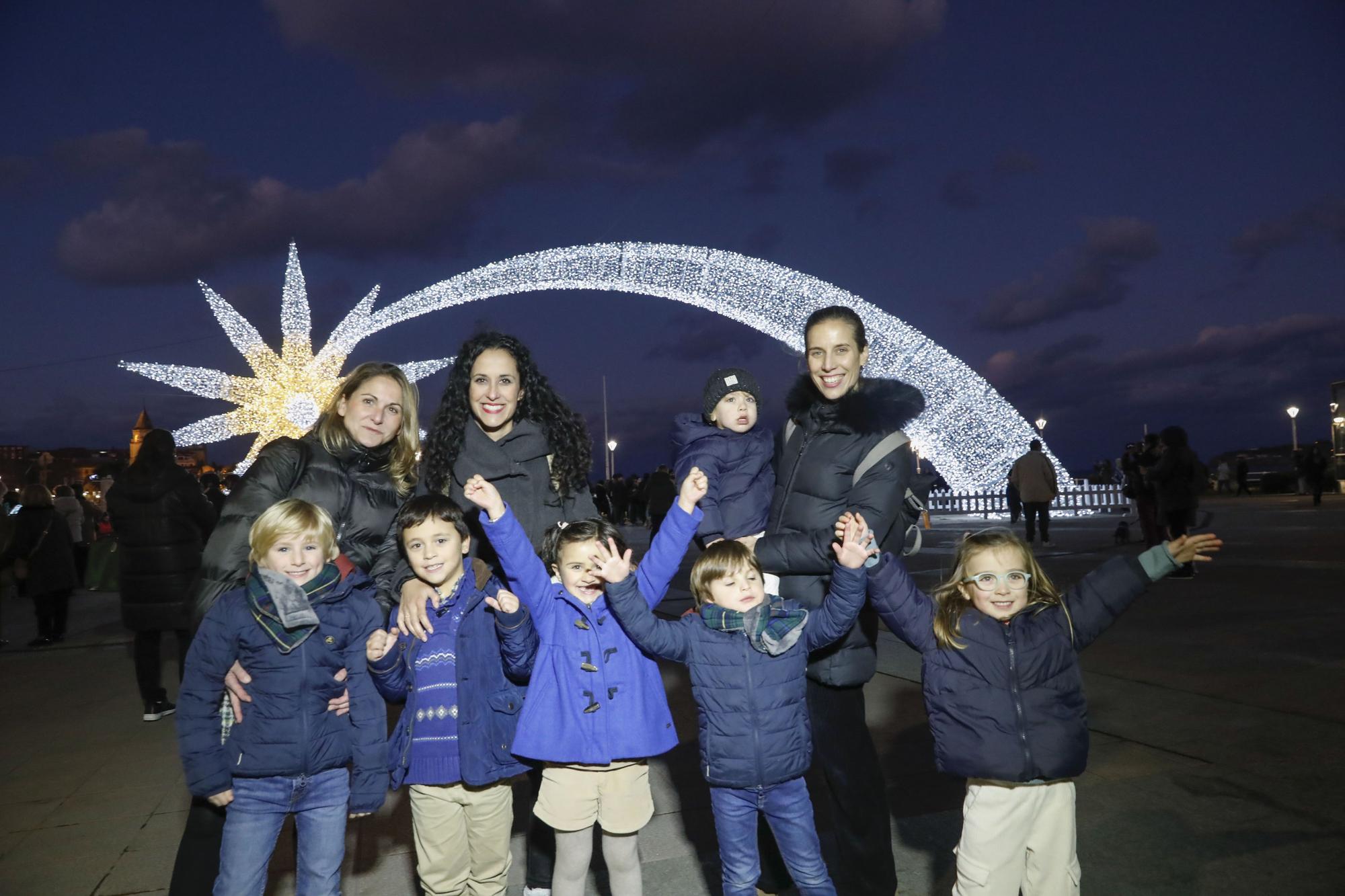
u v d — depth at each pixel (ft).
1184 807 13.03
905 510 10.87
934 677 9.71
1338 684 18.75
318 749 9.53
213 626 9.43
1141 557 9.68
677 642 10.16
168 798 15.76
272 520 9.62
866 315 96.32
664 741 10.36
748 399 12.07
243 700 9.41
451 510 10.56
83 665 29.81
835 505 10.66
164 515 21.56
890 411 10.53
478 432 12.01
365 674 10.00
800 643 10.04
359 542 11.11
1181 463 38.63
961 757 9.41
